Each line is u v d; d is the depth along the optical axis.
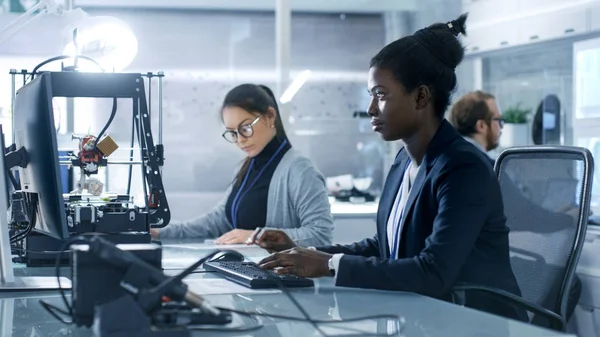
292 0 5.80
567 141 4.34
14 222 2.14
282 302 1.53
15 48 3.28
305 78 4.81
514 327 1.27
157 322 1.09
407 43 1.84
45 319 1.35
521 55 4.73
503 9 4.37
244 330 1.23
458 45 1.86
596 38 3.75
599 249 3.27
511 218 2.23
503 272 1.81
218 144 5.92
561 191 2.13
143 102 2.05
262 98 2.97
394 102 1.83
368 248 2.16
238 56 5.96
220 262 2.04
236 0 5.73
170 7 5.77
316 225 2.82
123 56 2.72
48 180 1.73
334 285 1.74
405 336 1.20
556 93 4.45
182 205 5.53
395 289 1.66
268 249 2.08
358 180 5.51
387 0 5.78
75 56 2.32
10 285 1.72
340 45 6.13
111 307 1.05
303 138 6.09
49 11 2.59
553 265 2.06
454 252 1.67
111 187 2.77
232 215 3.04
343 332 1.23
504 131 4.61
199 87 5.90
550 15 3.96
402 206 1.98
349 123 6.15
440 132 1.85
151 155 2.09
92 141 2.15
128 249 1.22
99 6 5.64
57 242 2.13
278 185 2.93
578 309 3.37
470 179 1.74
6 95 3.04
